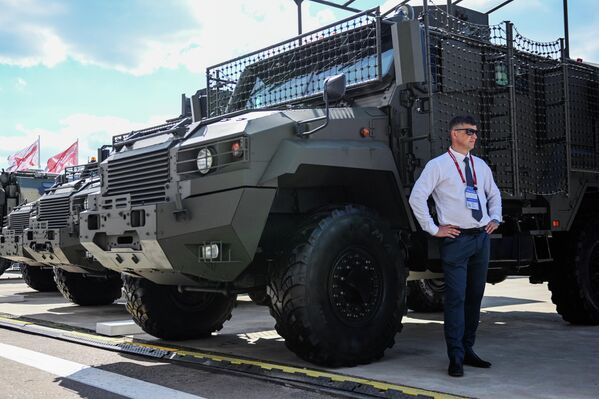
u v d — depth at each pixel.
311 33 5.09
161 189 4.13
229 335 5.70
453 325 3.82
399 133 4.58
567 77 5.80
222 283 4.39
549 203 5.62
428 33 4.66
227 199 3.79
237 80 5.80
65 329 6.30
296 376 3.73
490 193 4.02
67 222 8.18
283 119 4.07
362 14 4.75
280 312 3.96
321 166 4.08
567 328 5.96
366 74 4.78
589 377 3.76
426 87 4.70
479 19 6.43
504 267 5.43
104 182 4.64
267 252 4.33
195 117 5.98
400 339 5.37
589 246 6.02
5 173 14.74
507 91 5.25
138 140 4.57
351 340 3.99
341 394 3.35
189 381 3.77
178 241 3.91
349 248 4.04
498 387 3.49
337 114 4.36
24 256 9.45
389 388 3.42
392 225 4.64
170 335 5.25
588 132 6.03
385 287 4.18
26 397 3.45
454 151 3.90
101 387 3.65
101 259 4.59
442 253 3.90
